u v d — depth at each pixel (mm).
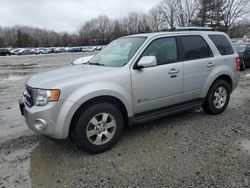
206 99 5371
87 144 3824
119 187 3111
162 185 3119
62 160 3789
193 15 57219
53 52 67750
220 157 3725
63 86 3609
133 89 4156
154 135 4566
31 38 99000
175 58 4727
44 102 3590
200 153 3857
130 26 93312
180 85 4754
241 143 4172
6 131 5016
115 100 4105
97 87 3783
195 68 4934
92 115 3805
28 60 33719
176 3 60406
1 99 7949
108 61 4586
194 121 5215
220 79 5566
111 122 4020
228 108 6105
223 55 5543
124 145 4207
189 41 4996
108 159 3775
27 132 4930
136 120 4312
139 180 3234
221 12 52938
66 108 3602
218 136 4461
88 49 71188
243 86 9039
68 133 3703
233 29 52781
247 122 5121
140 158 3770
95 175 3373
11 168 3605
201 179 3207
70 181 3260
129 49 4504
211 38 5414
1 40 95000
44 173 3457
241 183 3104
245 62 13719
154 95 4426
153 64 4113
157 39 4543
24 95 4105
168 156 3797
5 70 18703
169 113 4723
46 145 4305
